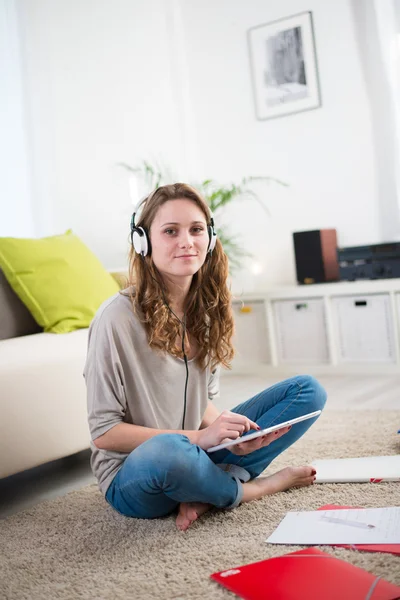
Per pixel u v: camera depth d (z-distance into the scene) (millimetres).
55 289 2666
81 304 2680
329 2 3832
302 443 2207
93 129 4262
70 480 2195
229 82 4227
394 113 3689
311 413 1545
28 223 4105
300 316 3701
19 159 4074
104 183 4277
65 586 1323
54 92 4180
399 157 3697
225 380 3715
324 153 3932
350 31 3779
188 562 1361
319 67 3900
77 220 4223
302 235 3744
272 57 4043
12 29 4078
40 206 4141
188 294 1686
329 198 3939
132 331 1581
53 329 2590
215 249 1681
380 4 3676
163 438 1452
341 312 3562
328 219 3955
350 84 3809
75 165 4219
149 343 1583
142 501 1553
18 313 2732
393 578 1159
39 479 2252
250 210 4227
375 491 1647
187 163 4426
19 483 2229
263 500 1670
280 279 4164
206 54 4297
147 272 1599
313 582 1156
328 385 3305
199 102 4359
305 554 1280
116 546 1503
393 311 3396
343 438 2215
